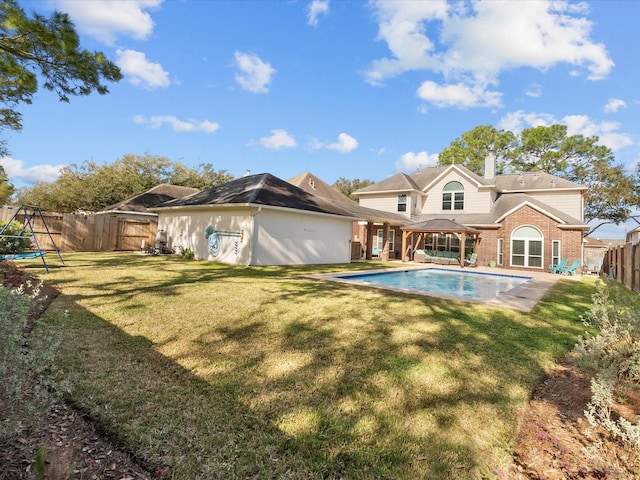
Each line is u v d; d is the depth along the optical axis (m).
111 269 11.26
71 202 28.73
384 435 2.63
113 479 2.06
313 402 3.08
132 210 22.50
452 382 3.59
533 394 3.49
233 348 4.36
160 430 2.57
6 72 7.15
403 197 26.98
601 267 21.97
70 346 4.13
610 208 31.17
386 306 7.05
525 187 25.38
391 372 3.79
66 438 2.43
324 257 18.11
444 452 2.46
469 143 41.16
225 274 11.32
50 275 9.32
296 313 6.24
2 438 2.30
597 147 33.97
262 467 2.23
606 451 2.51
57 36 6.59
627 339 3.41
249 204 13.98
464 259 21.56
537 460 2.44
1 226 11.89
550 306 7.90
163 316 5.70
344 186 54.19
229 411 2.88
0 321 2.23
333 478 2.17
